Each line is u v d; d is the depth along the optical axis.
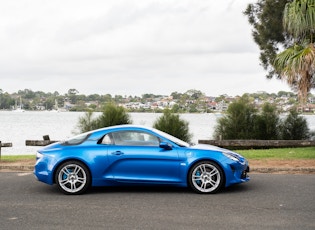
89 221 6.85
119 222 6.78
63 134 46.16
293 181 10.51
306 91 15.65
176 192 9.22
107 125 22.95
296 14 15.66
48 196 8.92
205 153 9.05
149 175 9.09
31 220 6.93
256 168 12.26
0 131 53.47
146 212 7.43
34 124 79.44
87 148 9.20
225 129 22.78
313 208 7.64
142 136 9.28
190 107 148.25
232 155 9.20
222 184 9.05
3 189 9.73
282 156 14.75
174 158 9.04
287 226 6.46
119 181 9.10
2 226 6.57
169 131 22.30
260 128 22.69
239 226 6.48
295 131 22.66
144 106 187.38
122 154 9.09
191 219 6.93
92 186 9.88
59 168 9.11
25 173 12.23
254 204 7.98
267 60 24.08
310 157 14.41
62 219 6.99
